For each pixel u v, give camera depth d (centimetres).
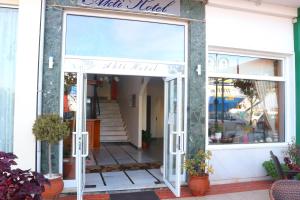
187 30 534
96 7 476
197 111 523
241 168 560
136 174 584
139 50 516
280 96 625
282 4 575
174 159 498
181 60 534
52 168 452
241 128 588
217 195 473
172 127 510
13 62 456
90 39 491
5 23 455
